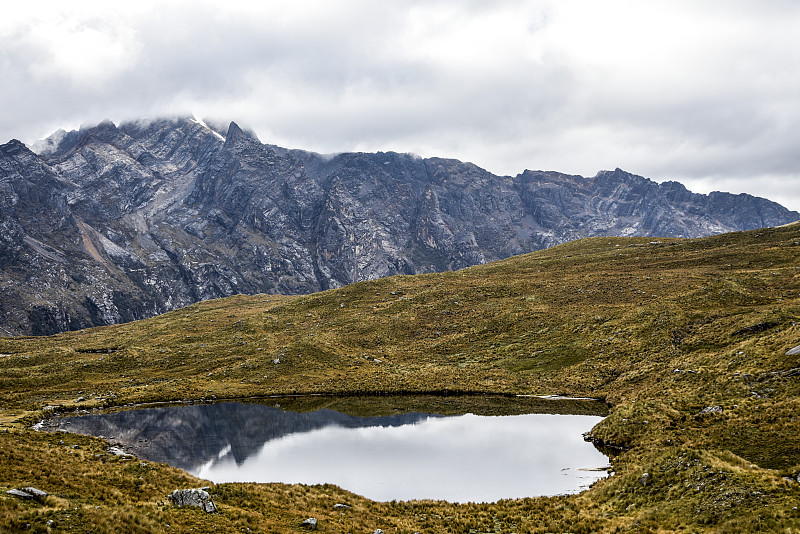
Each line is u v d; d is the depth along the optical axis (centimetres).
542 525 3622
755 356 6412
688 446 4412
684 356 8106
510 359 10906
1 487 3209
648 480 4019
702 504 3359
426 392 9781
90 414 8750
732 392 5572
